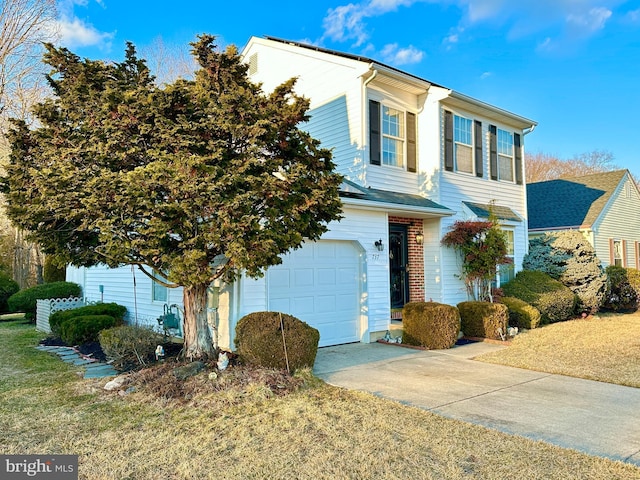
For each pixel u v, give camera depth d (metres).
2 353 8.39
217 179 4.80
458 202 11.60
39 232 5.40
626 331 10.55
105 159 5.07
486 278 11.09
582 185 19.36
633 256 18.95
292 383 5.70
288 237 5.29
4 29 16.42
